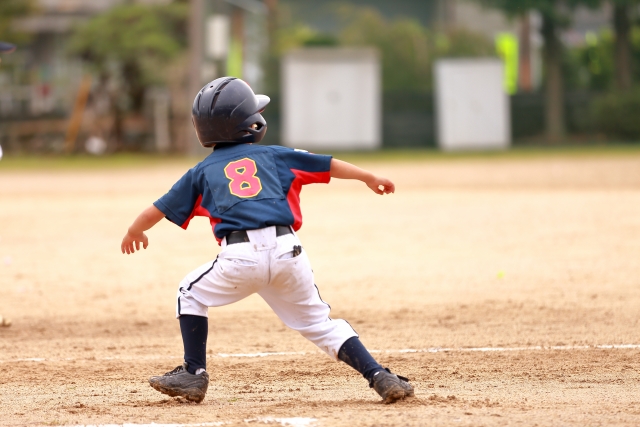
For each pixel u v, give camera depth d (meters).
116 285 32.62
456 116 131.25
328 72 130.00
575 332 23.94
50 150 123.62
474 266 34.84
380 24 147.88
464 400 16.38
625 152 106.75
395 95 133.88
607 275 32.22
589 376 19.03
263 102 16.86
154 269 35.66
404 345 22.81
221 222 15.49
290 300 15.73
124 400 17.31
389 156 110.94
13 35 130.25
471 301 28.59
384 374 15.71
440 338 23.61
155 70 119.69
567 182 67.75
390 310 27.56
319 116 130.88
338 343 15.85
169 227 48.00
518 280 31.84
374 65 130.00
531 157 101.88
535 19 141.12
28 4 129.88
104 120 122.81
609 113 128.88
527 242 40.12
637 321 25.12
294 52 129.62
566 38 154.25
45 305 29.22
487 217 48.81
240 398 17.27
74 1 143.62
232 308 28.36
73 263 37.31
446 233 43.56
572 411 15.38
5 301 29.92
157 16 122.25
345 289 31.12
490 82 131.00
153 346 23.44
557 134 132.50
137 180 77.06
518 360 20.80
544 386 18.06
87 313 27.94
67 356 22.19
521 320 25.64
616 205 52.12
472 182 70.00
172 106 123.75
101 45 119.12
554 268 33.91
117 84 123.50
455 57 145.88
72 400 17.38
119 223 49.44
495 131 131.25
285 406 16.12
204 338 16.22
